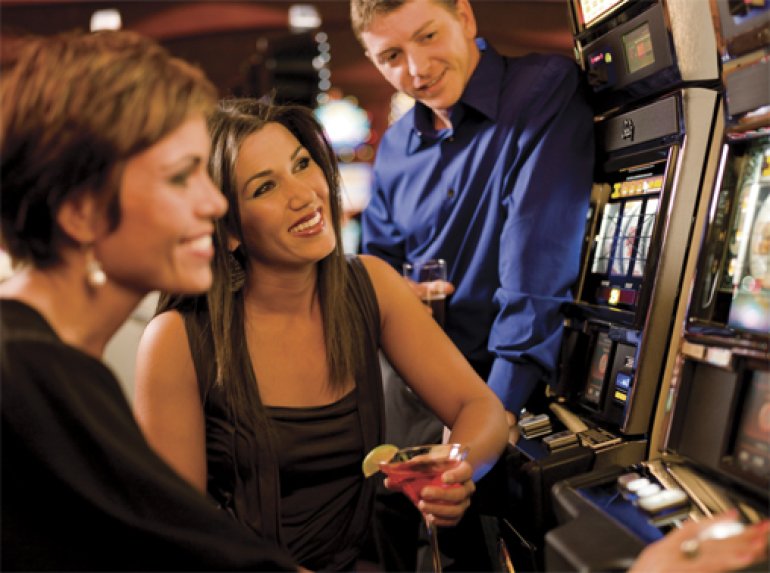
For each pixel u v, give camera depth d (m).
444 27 1.98
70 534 0.99
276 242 1.59
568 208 1.94
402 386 2.17
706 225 1.39
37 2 7.95
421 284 2.05
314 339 1.72
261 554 1.06
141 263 1.08
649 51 1.72
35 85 1.00
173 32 8.68
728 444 1.26
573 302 1.99
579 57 1.99
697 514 1.21
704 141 1.65
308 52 9.73
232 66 9.40
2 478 0.95
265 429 1.62
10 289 1.08
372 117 10.55
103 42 1.05
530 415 1.92
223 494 1.68
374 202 2.45
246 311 1.68
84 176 1.01
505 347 1.95
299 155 1.62
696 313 1.37
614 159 1.93
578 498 1.31
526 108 1.99
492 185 2.06
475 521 2.11
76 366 0.97
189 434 1.61
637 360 1.69
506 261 1.97
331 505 1.71
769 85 1.25
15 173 1.01
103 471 0.96
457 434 1.66
